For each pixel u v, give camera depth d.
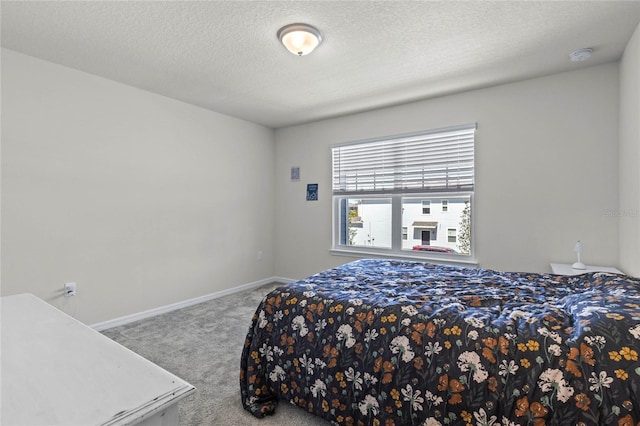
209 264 3.92
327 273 2.33
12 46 2.39
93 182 2.91
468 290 1.85
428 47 2.40
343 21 2.07
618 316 1.16
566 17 2.03
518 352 1.19
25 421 0.57
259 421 1.69
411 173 3.69
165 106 3.46
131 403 0.63
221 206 4.06
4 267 2.44
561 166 2.87
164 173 3.46
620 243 2.59
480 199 3.25
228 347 2.58
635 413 0.99
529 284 1.98
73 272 2.79
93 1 1.87
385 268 2.53
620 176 2.58
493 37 2.27
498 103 3.14
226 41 2.31
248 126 4.43
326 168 4.34
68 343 0.91
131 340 2.71
